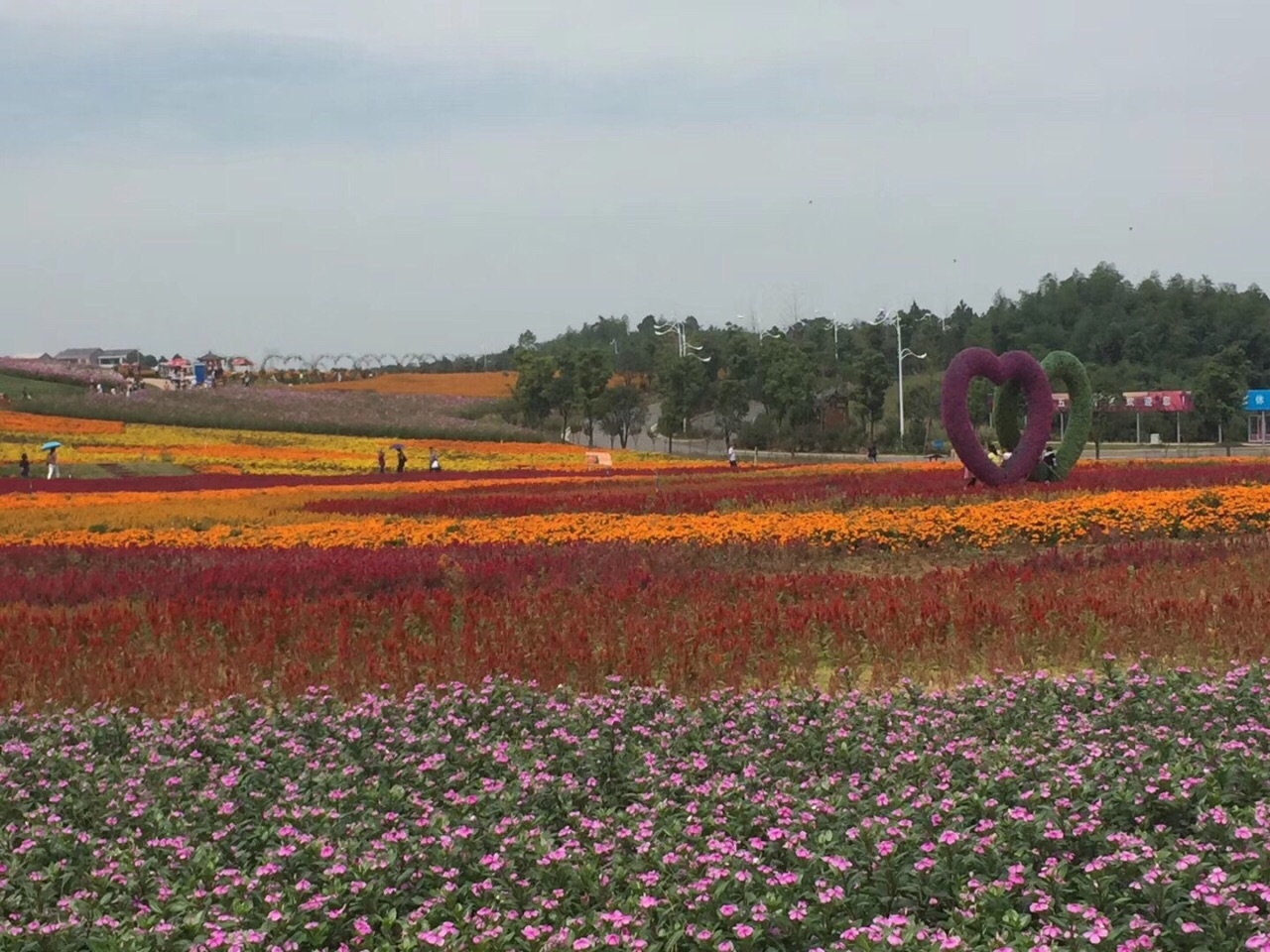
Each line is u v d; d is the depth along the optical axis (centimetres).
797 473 4625
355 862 777
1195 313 12375
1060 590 1698
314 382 13425
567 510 3241
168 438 7356
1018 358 3253
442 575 1972
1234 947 643
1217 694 1070
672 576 1877
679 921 696
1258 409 8738
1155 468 4088
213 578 1953
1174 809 820
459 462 6575
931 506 2892
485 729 1100
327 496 4078
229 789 962
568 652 1363
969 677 1310
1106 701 1102
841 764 975
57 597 1964
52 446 5150
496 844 819
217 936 672
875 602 1584
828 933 685
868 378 8212
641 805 880
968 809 832
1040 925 694
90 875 793
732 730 1075
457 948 671
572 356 9350
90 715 1208
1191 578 1753
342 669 1344
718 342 11750
